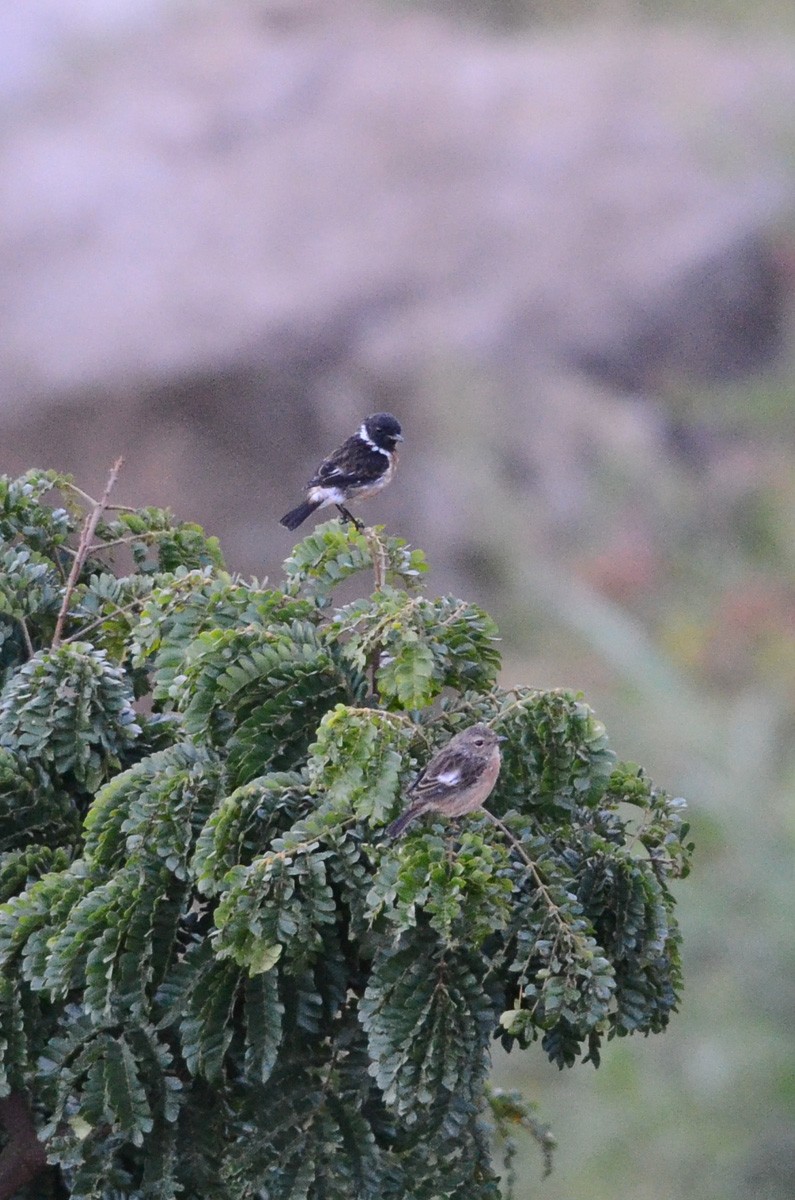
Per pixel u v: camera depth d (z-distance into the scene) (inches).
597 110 1156.5
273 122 1159.0
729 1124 510.0
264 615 194.5
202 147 1138.0
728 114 1112.8
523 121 1148.5
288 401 952.3
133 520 235.3
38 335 969.5
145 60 1221.1
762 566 902.4
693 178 1097.4
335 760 174.2
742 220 1069.8
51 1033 191.5
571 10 1283.2
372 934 178.5
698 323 1044.5
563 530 939.3
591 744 189.2
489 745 182.2
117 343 957.8
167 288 1000.9
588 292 1043.3
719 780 587.8
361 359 975.0
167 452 932.0
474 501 926.4
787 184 1084.5
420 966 175.0
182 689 188.2
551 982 173.3
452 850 173.6
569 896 177.2
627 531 934.4
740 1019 527.2
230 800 176.2
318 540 205.2
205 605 195.8
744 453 990.4
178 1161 187.0
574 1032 186.9
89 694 196.4
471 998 175.5
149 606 197.2
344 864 177.2
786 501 928.9
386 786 174.2
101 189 1088.2
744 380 1025.5
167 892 182.5
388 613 187.6
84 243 1044.5
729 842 565.9
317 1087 188.1
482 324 1007.0
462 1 1290.6
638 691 669.9
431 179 1105.4
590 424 979.3
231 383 943.7
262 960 171.2
